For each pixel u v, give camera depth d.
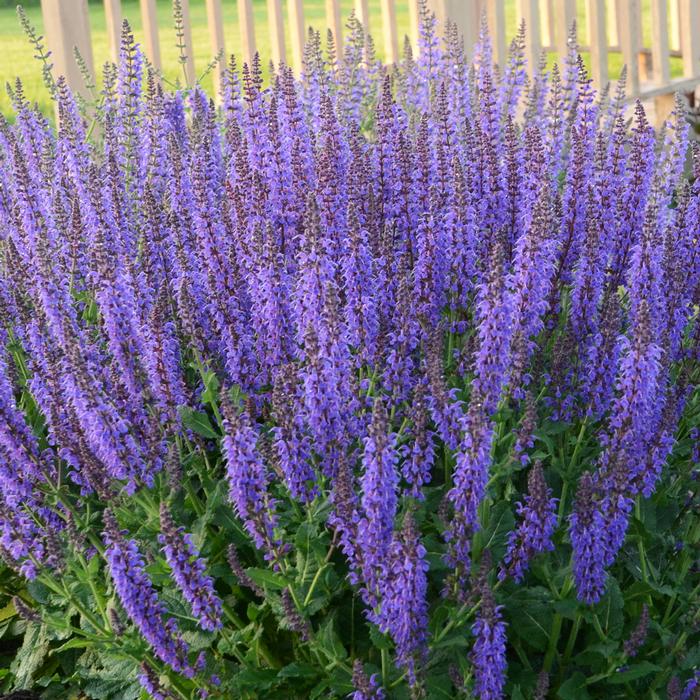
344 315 1.91
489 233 2.12
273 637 1.90
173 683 1.83
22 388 2.07
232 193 2.07
